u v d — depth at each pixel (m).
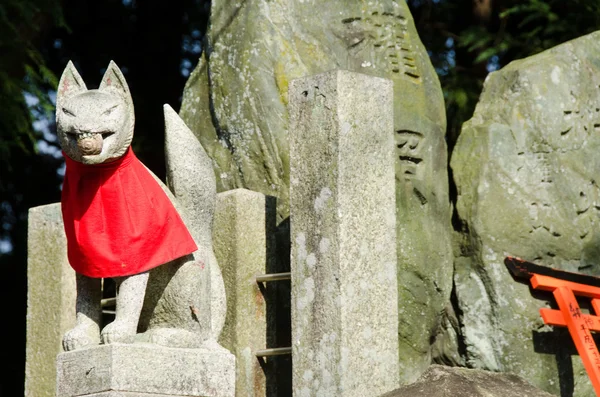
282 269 7.50
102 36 11.96
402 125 8.00
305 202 6.79
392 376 6.71
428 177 8.04
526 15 11.62
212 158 7.91
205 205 6.50
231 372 6.21
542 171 8.20
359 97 6.81
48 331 7.80
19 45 10.06
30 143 11.30
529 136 8.21
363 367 6.58
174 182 6.45
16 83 9.97
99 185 5.96
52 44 11.84
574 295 7.94
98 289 6.16
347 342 6.52
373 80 6.90
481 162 8.07
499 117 8.24
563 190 8.22
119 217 5.93
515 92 8.29
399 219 7.83
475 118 8.35
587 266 8.27
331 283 6.59
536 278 7.85
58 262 7.81
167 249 6.03
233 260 7.29
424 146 8.08
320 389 6.55
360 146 6.77
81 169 5.98
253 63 7.80
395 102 8.06
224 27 8.03
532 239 8.05
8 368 11.44
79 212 5.98
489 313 7.89
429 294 7.86
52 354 7.74
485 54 11.00
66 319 7.75
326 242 6.65
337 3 8.12
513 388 6.59
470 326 7.90
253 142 7.73
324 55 7.96
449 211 8.15
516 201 8.05
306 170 6.81
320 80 6.82
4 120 9.88
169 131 6.46
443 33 11.82
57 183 11.73
